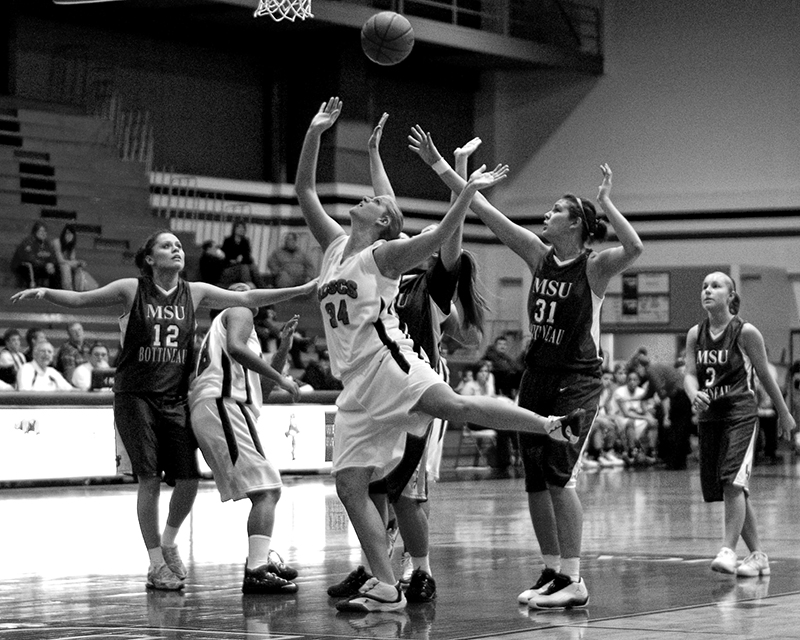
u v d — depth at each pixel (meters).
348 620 7.14
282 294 8.98
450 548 11.13
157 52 28.27
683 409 24.89
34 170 25.05
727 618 7.11
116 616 7.36
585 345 7.95
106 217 25.50
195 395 8.62
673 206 32.09
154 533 8.62
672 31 32.12
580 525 7.74
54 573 9.48
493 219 8.32
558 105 33.38
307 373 21.33
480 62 32.09
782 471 23.92
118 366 8.70
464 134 33.69
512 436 24.77
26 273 22.50
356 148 29.48
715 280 9.58
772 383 9.47
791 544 11.36
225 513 14.66
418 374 7.18
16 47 26.19
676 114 32.12
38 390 17.81
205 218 28.42
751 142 31.33
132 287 8.68
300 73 29.70
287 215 29.80
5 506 15.38
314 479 20.39
